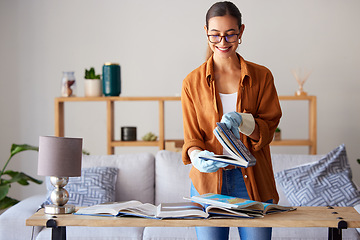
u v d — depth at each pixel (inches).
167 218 73.1
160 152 140.7
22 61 202.4
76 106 204.2
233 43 77.7
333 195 126.5
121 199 136.1
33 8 202.4
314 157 140.2
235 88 81.1
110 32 202.8
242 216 72.4
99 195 128.6
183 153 81.7
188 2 202.4
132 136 166.7
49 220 74.2
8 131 203.0
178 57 203.0
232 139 71.6
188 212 72.4
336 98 202.2
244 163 69.2
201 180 80.9
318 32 201.6
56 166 89.3
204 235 79.6
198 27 202.4
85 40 203.2
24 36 202.4
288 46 201.9
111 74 161.0
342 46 201.6
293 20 201.9
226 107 80.8
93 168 134.7
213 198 75.0
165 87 203.2
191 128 82.1
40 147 90.9
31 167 203.6
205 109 81.0
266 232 77.9
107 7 202.8
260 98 81.7
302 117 202.8
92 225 73.8
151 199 137.7
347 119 202.2
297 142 168.7
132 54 203.2
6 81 202.4
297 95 170.6
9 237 119.0
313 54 201.8
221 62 81.4
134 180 137.0
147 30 203.0
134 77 203.3
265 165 81.6
